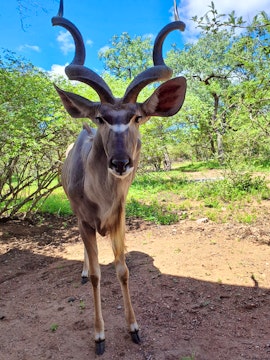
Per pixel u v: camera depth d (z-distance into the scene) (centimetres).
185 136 1403
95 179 267
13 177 719
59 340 288
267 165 1298
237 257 429
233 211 674
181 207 731
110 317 315
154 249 480
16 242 560
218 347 268
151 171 1423
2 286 404
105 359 262
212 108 1739
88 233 293
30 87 552
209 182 955
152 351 267
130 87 240
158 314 317
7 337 297
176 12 265
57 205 771
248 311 318
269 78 470
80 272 425
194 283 370
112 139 230
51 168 619
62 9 276
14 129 513
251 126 655
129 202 812
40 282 408
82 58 268
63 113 562
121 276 284
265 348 265
